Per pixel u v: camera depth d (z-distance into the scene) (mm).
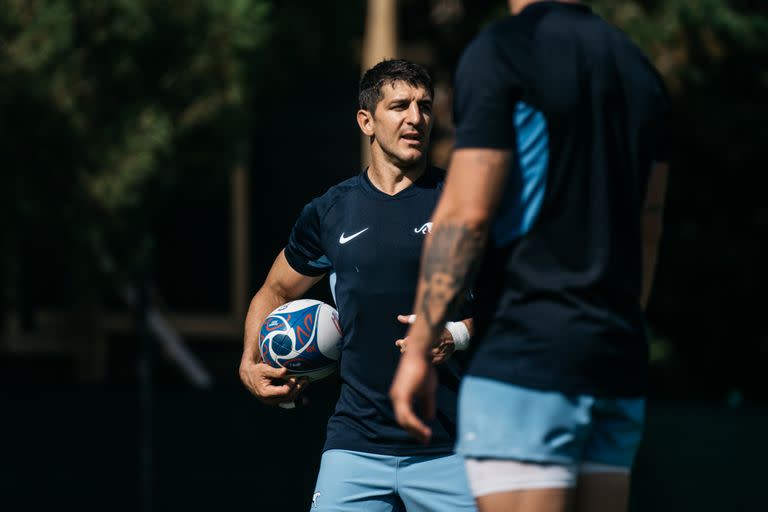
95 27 35531
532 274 11352
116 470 42438
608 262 11312
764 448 36156
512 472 11328
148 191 36812
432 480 17625
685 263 46344
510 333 11422
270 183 56250
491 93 11258
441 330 11242
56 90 34656
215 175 38781
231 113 37781
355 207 17938
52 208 35188
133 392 42594
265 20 41938
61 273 44094
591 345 11195
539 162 11359
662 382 47562
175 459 42188
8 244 36438
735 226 47188
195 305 56156
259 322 18984
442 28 54031
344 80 55250
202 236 56125
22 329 52625
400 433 17609
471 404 11547
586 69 11406
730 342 47219
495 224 11562
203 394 42188
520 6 12016
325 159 55656
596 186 11383
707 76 45500
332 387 49125
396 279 17484
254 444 41719
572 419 11250
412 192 17797
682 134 46250
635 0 45938
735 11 46312
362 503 17891
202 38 36719
